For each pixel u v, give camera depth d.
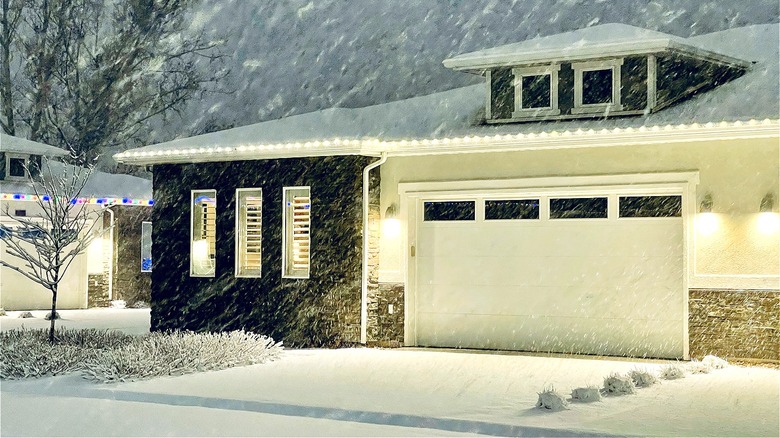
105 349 16.69
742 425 10.95
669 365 14.84
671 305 16.88
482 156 18.47
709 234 16.48
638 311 17.17
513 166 18.19
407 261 19.16
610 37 18.62
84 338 18.53
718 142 16.42
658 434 10.47
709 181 16.50
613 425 10.96
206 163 20.88
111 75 40.25
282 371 15.62
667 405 12.23
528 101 19.23
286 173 19.80
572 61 18.78
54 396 14.01
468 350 18.44
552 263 17.98
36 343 17.00
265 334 19.94
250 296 20.19
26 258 18.17
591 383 14.18
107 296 31.12
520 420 11.30
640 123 17.45
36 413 12.47
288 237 19.98
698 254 16.58
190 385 14.25
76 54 40.06
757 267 16.14
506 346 18.34
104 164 40.59
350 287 19.03
